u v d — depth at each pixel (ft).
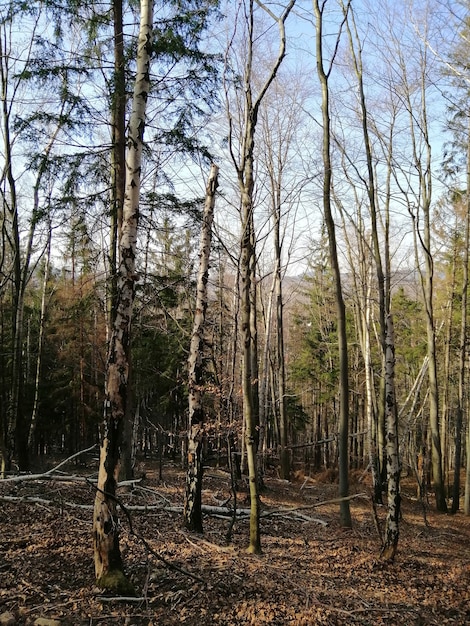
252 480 26.14
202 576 21.17
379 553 29.76
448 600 22.53
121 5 32.22
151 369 60.85
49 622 15.87
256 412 53.47
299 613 18.60
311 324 106.73
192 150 32.94
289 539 32.07
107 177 33.58
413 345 91.56
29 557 21.30
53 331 79.61
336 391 96.99
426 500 60.85
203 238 31.22
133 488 36.47
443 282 77.15
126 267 18.51
